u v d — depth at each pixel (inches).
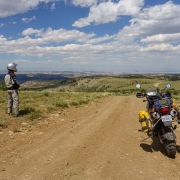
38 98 474.0
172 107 173.2
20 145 180.4
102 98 628.4
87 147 184.9
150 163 154.1
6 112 290.8
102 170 140.6
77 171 137.3
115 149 182.5
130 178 130.6
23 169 137.5
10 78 263.7
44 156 160.1
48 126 246.2
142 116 182.5
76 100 459.2
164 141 171.0
